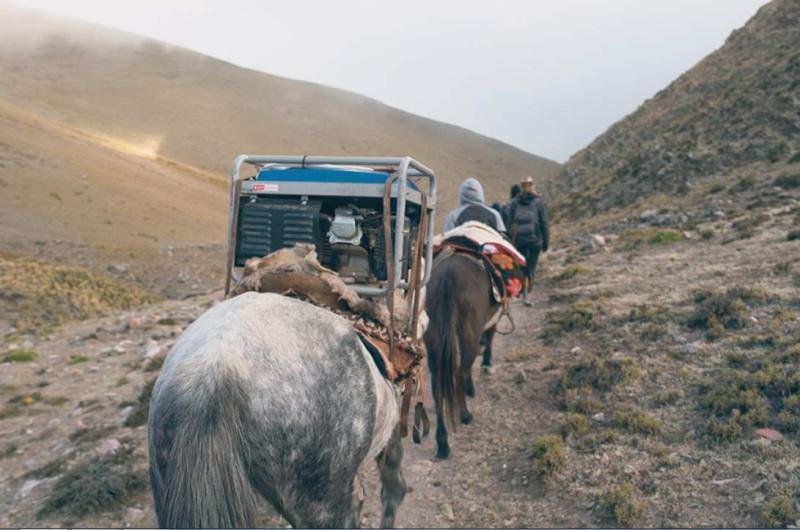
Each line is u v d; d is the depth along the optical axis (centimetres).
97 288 3928
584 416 743
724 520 544
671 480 607
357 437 373
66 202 7050
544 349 1014
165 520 307
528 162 19850
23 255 5372
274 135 16212
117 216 7131
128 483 710
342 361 372
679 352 862
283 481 341
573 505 604
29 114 10938
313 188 488
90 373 1240
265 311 362
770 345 827
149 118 15362
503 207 1301
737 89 2923
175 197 8919
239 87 19000
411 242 527
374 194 475
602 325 1023
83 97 15750
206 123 15775
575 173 4219
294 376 343
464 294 732
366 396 380
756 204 1744
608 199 2661
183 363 326
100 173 8575
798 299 956
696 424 690
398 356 471
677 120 3538
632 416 720
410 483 690
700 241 1529
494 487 663
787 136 2339
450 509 634
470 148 19662
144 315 1870
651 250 1569
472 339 736
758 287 1016
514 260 818
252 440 323
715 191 2042
